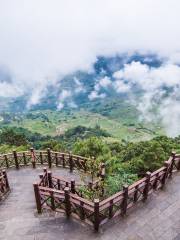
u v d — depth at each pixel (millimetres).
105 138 104062
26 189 11938
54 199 9156
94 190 10445
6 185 11648
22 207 10094
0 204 10484
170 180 10586
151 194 9758
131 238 7887
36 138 98625
